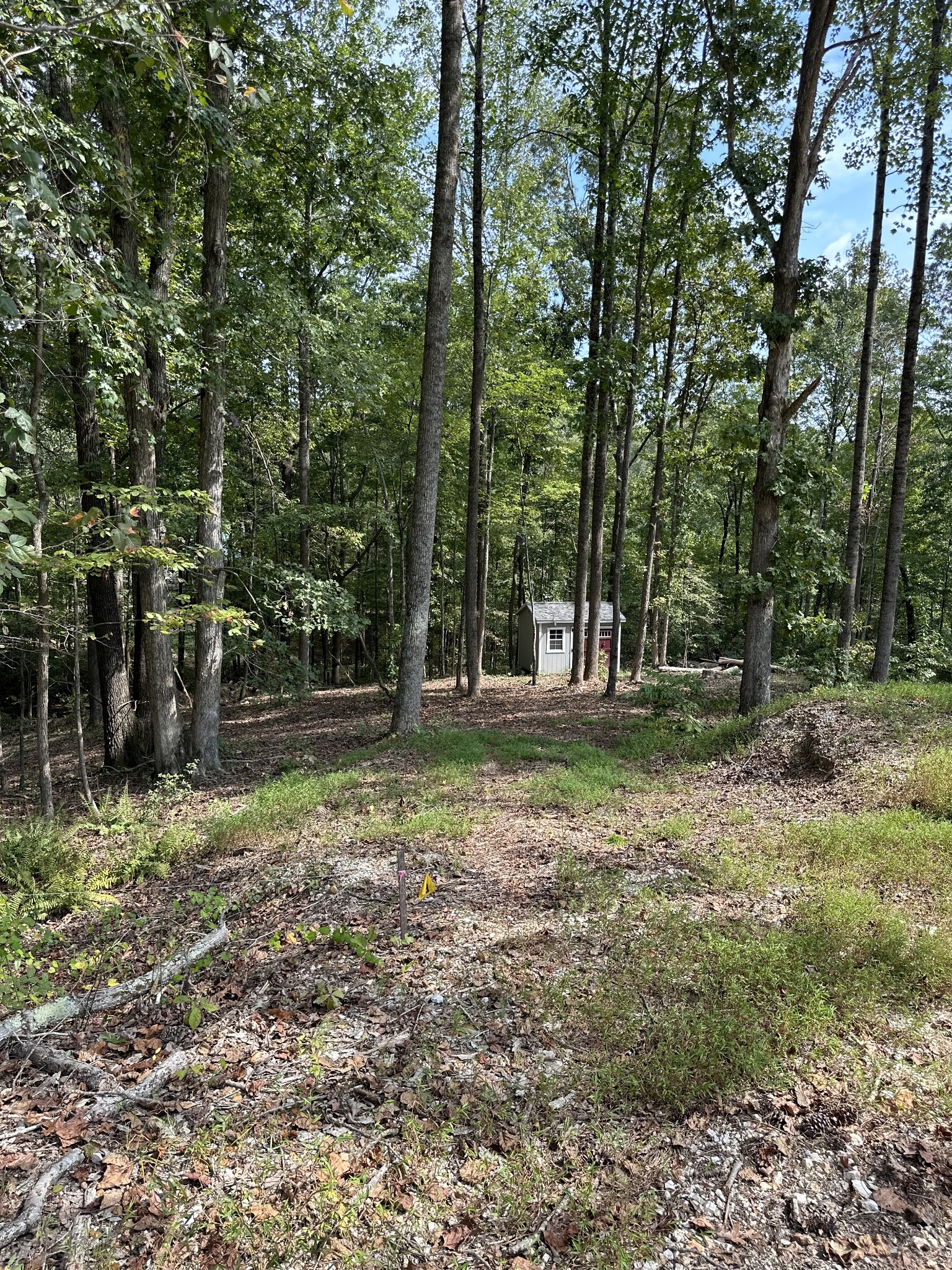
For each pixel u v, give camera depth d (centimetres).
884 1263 208
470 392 1599
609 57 1101
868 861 475
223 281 886
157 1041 338
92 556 571
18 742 1520
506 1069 300
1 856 571
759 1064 281
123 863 591
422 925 433
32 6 366
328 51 1152
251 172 1010
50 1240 222
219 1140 264
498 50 1298
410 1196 238
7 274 390
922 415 2066
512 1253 218
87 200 529
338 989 366
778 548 938
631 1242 217
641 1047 305
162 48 322
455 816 628
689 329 1532
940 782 571
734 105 924
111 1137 271
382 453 1764
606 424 1357
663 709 1072
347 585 2567
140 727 1071
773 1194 234
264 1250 219
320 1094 290
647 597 1627
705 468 1360
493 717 1232
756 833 561
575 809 651
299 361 1127
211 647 952
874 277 1261
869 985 330
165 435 964
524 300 1545
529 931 418
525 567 2762
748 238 915
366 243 1173
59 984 405
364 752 934
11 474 296
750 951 358
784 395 918
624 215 1380
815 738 757
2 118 364
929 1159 242
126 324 536
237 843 613
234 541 1229
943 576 2694
